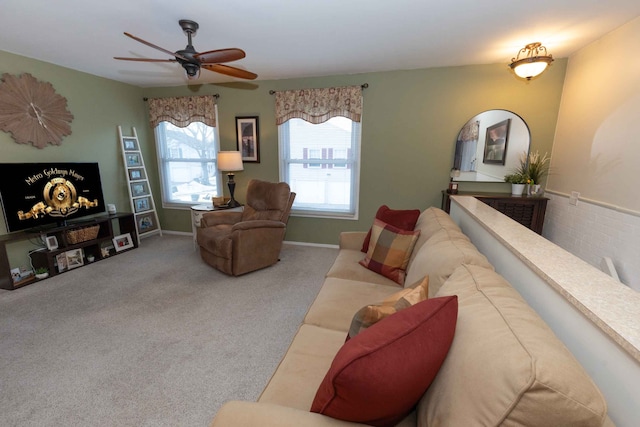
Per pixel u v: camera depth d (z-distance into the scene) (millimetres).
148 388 1710
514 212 3174
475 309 933
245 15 2180
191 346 2078
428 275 1442
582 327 892
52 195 3260
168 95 4469
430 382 848
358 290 1914
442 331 846
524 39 2639
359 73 3740
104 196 4051
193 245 4262
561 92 3207
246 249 3180
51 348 2039
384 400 757
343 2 1999
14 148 3076
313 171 4191
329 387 782
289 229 4441
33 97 3186
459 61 3287
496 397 651
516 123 3391
